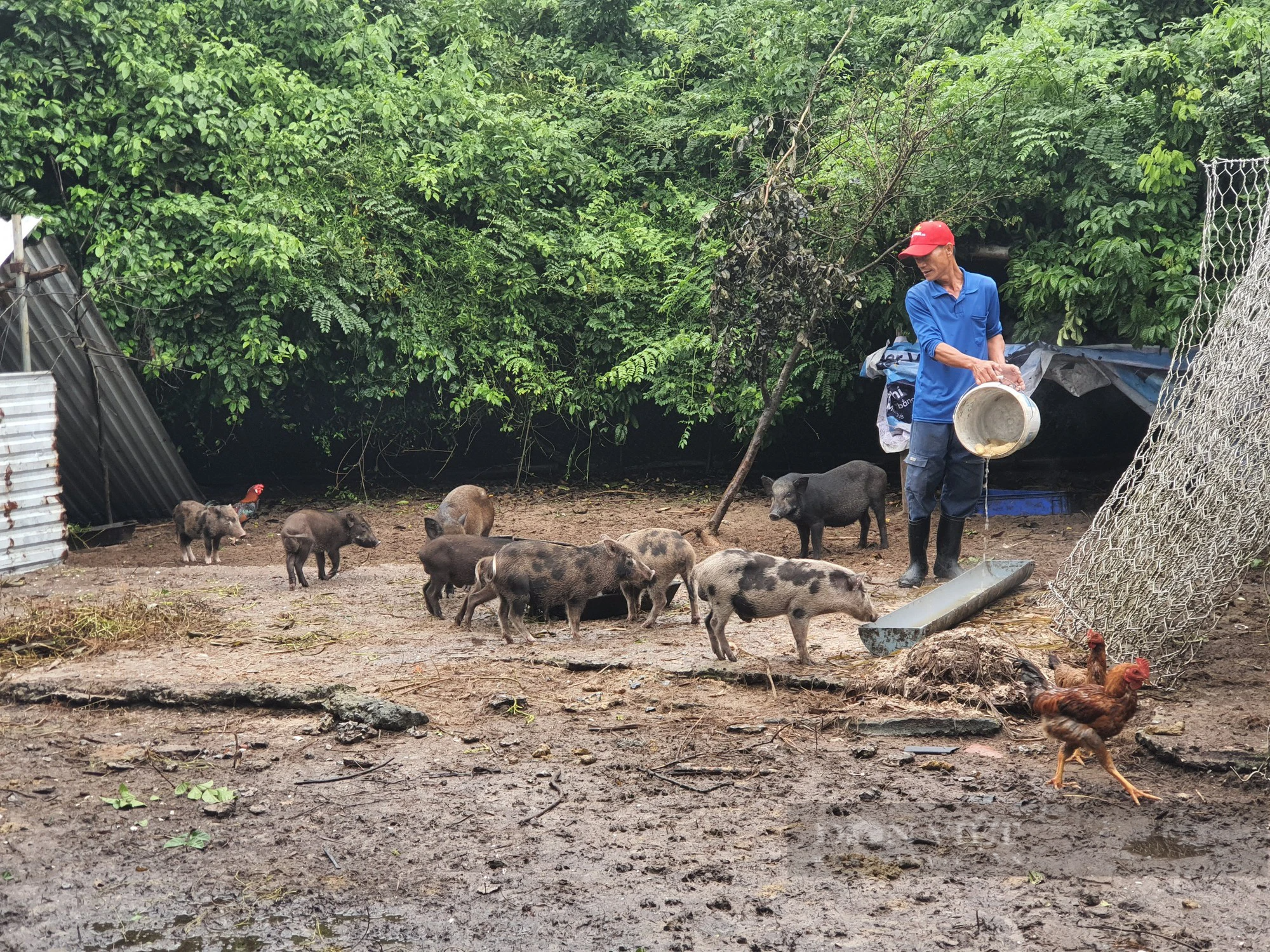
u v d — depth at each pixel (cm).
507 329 1620
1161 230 1247
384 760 575
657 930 406
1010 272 1345
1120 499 740
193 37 1552
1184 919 406
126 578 1046
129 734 616
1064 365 1277
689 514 1423
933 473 920
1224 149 1213
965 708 613
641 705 650
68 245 1462
